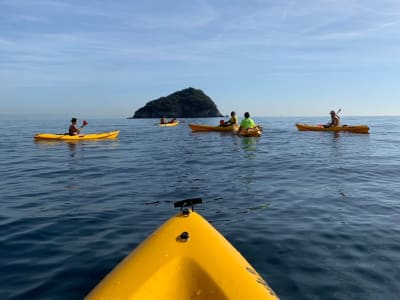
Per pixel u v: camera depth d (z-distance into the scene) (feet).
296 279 9.72
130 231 13.58
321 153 37.19
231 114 69.56
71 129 55.57
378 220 14.64
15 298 8.96
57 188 21.34
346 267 10.42
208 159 33.17
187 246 8.34
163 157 34.99
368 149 40.68
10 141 53.26
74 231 13.65
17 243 12.47
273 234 13.05
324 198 18.28
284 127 95.66
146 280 7.12
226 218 15.02
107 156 36.09
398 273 10.05
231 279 7.23
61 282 9.71
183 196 18.94
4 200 18.49
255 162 30.99
